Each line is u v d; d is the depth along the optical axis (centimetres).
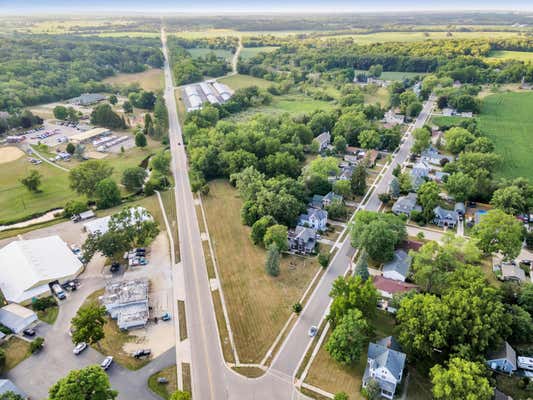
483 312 6744
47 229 11106
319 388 6334
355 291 7288
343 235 10725
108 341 7319
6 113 19962
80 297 8438
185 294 8562
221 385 6400
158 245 10388
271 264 8938
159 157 14662
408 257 9000
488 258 9638
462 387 5597
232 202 12694
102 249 9150
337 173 13588
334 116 19450
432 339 6462
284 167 13825
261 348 7150
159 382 6431
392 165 15300
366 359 6850
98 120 19800
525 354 6762
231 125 17500
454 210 11731
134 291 8225
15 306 7975
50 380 6494
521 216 11300
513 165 14900
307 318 7844
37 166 15275
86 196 13038
